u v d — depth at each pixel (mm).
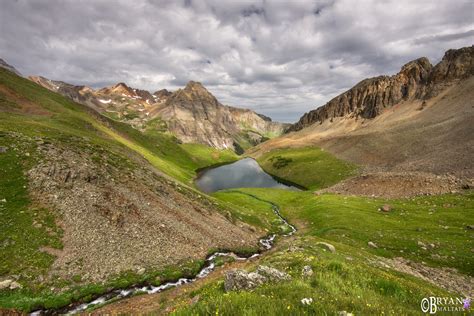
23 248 31984
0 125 53844
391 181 93250
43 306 27688
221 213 66938
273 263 25562
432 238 49719
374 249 47656
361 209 72562
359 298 14359
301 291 13547
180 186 70938
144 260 38656
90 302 30266
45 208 37531
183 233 48656
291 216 83438
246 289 15828
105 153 61219
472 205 63438
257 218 75312
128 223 43156
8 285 27938
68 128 77500
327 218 69500
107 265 35188
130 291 33219
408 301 16438
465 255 42094
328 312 10547
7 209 35375
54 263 32031
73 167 46312
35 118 78688
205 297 15273
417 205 70938
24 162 42781
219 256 47656
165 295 32625
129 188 51438
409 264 41375
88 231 37906
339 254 35250
